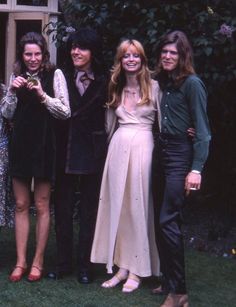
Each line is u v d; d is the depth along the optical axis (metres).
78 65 4.43
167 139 4.05
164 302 4.11
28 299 4.23
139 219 4.38
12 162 4.45
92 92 4.46
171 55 4.00
